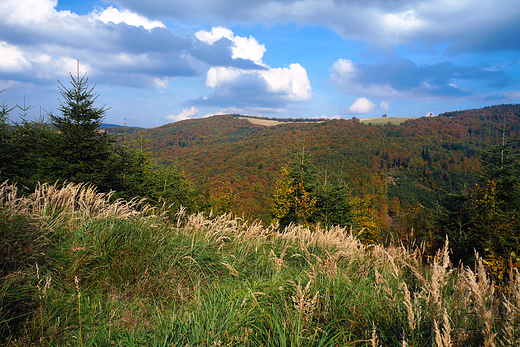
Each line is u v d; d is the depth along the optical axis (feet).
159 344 6.66
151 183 40.45
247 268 12.47
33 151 29.63
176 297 9.82
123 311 8.70
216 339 6.78
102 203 15.19
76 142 27.58
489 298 6.61
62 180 25.76
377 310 8.17
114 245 11.34
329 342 6.82
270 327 7.34
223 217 15.81
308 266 12.55
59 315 7.77
